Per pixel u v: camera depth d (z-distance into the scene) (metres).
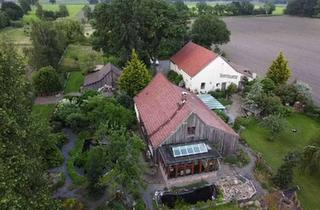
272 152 42.06
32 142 23.55
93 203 31.94
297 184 35.78
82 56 82.12
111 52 65.81
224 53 91.06
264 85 56.06
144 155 39.47
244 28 137.12
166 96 42.00
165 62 77.69
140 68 52.28
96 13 64.94
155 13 65.62
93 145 41.03
